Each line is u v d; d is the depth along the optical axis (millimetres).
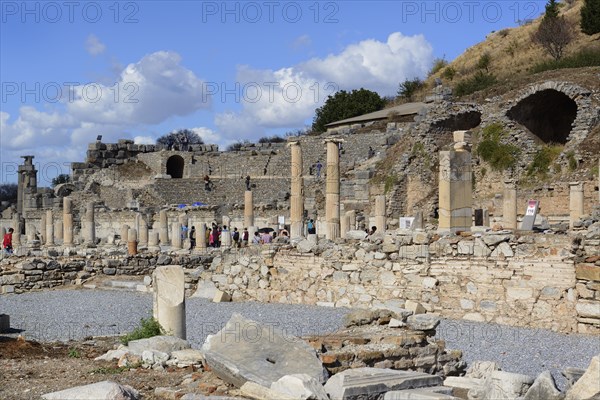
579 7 119375
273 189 92000
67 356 18281
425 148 70188
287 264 30312
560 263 23125
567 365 18172
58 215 93000
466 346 20547
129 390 13266
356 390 12648
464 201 27938
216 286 32469
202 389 13977
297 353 14273
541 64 94250
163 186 95688
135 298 32438
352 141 89938
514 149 66312
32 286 36781
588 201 56562
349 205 70000
